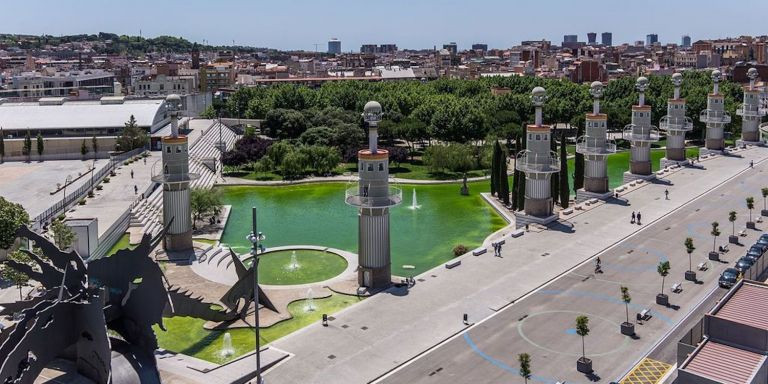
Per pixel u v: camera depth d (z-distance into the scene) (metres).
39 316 45.19
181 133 170.88
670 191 110.25
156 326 61.53
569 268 74.00
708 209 98.31
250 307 65.19
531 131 91.25
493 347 55.25
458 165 138.75
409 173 142.88
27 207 103.31
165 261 79.62
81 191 111.00
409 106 187.62
